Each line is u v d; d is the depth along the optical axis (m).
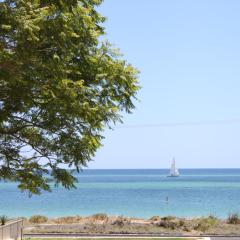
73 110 17.52
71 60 18.19
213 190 125.62
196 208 70.44
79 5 17.88
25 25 15.05
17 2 15.34
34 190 19.92
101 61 18.66
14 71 16.00
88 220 42.88
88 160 19.59
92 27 18.08
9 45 15.92
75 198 97.44
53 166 19.31
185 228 36.22
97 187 146.62
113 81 18.72
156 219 43.47
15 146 19.38
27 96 17.19
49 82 16.89
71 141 18.73
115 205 77.38
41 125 18.59
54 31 16.17
